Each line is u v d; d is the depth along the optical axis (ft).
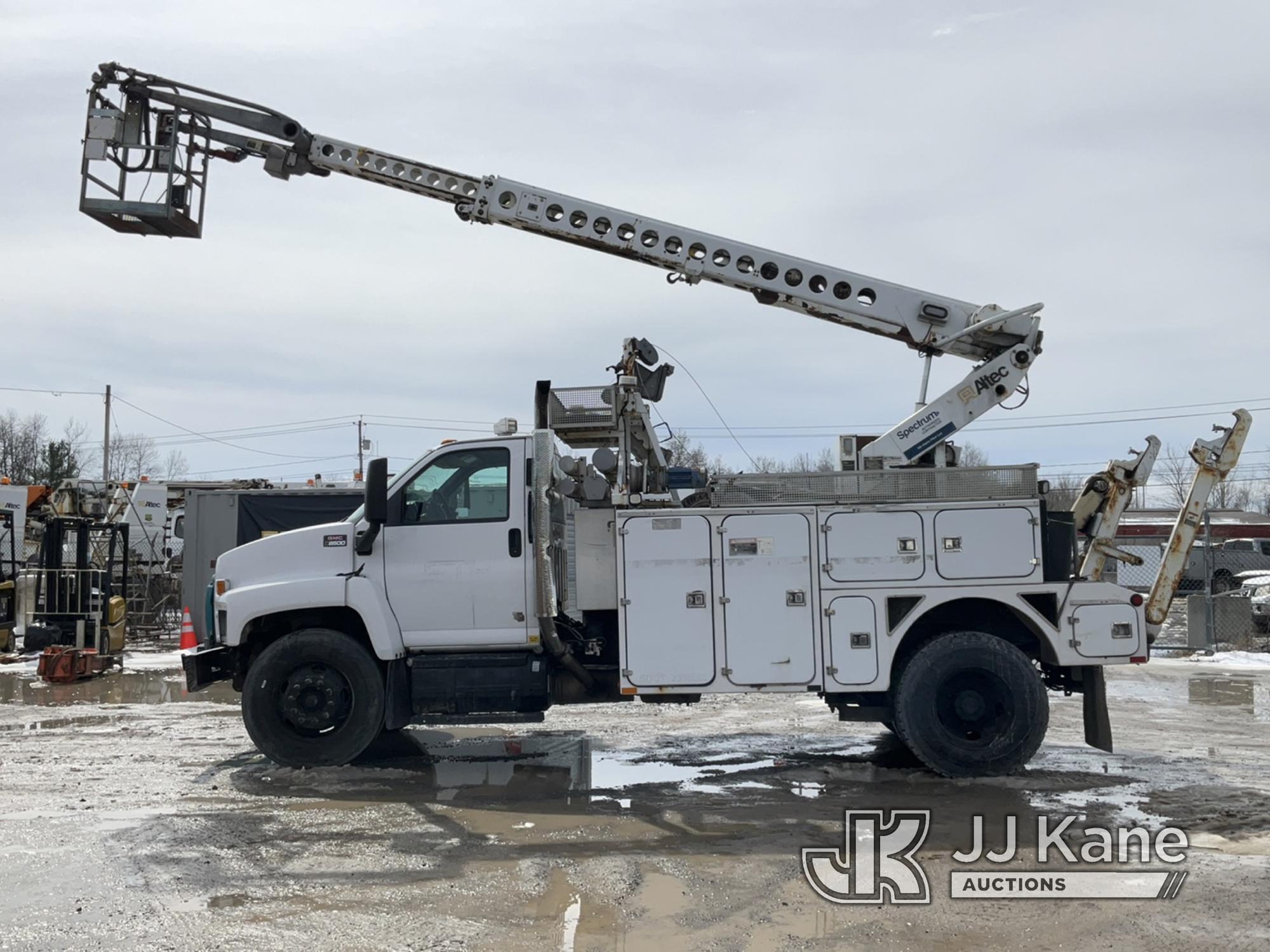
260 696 26.32
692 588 25.84
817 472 26.20
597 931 14.80
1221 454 26.55
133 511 79.15
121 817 21.54
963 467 26.03
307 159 33.24
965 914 15.60
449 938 14.48
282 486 83.87
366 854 18.70
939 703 25.25
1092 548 26.17
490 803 22.93
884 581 25.57
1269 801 22.72
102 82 32.65
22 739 31.76
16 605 59.93
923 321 30.30
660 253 31.14
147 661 56.24
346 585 26.35
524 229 32.07
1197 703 38.14
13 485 70.59
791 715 36.22
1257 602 69.62
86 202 32.09
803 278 30.58
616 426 27.25
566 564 27.30
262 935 14.57
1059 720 34.83
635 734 32.27
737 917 15.43
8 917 15.30
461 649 26.81
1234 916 15.43
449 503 26.99
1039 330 29.66
